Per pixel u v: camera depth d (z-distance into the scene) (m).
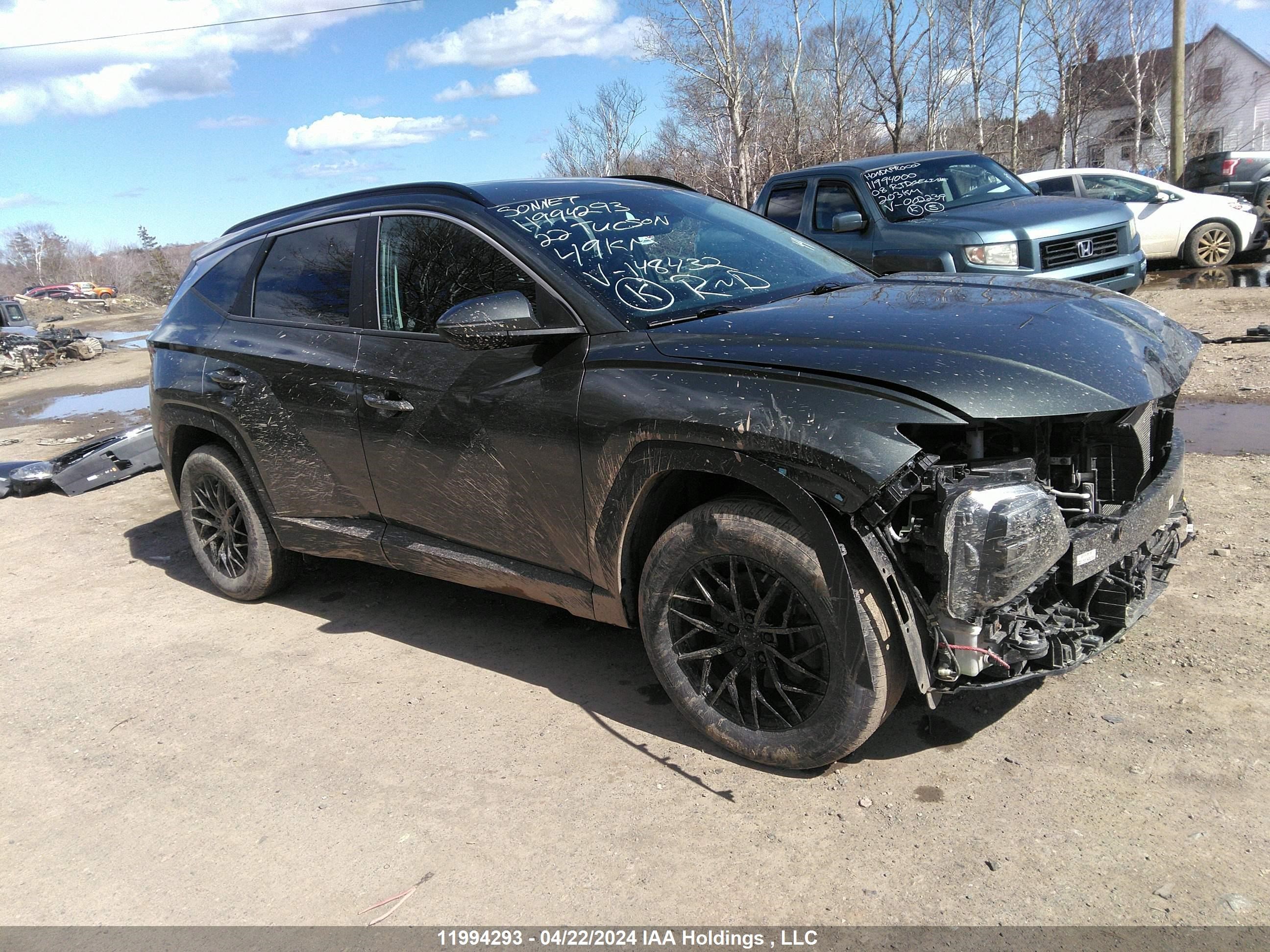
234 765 3.15
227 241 4.54
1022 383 2.35
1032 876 2.26
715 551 2.66
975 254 7.60
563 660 3.67
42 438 10.59
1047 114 33.91
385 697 3.51
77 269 108.69
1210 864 2.23
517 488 3.13
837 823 2.53
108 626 4.51
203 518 4.70
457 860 2.55
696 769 2.85
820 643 2.56
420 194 3.57
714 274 3.26
